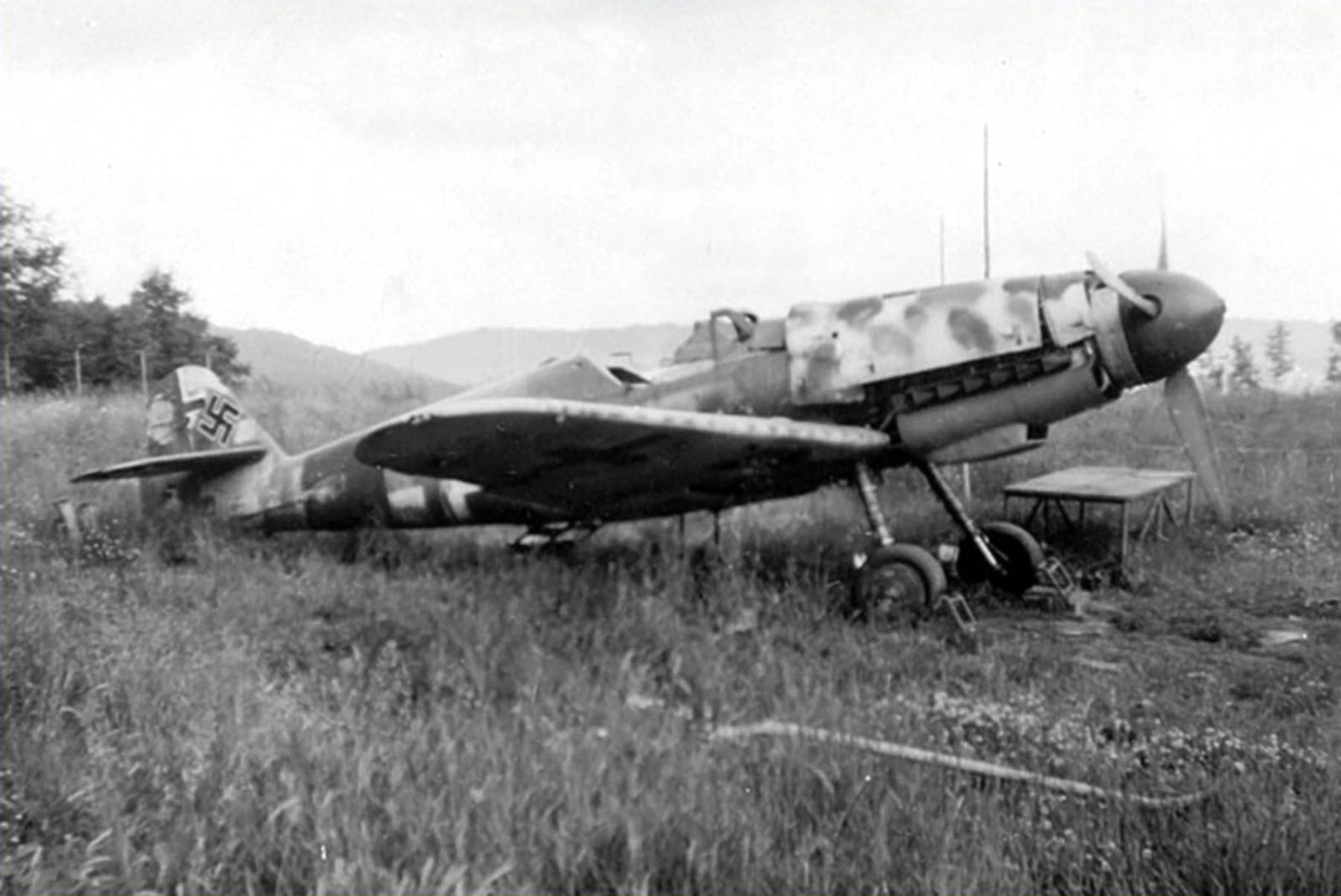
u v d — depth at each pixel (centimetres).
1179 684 551
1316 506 1110
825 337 829
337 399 1869
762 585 738
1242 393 2045
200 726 420
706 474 790
